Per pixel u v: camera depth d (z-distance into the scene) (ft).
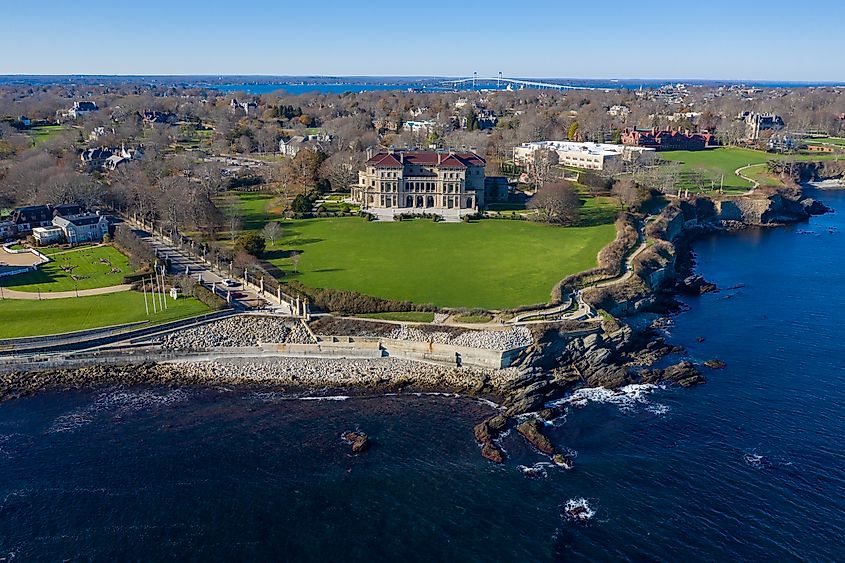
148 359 427.74
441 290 507.71
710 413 368.89
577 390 401.90
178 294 505.66
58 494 298.97
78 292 509.76
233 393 397.19
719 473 314.35
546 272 549.95
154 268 548.31
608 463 324.39
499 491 303.89
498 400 391.04
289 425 360.69
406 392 400.26
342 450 336.70
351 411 376.89
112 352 423.23
